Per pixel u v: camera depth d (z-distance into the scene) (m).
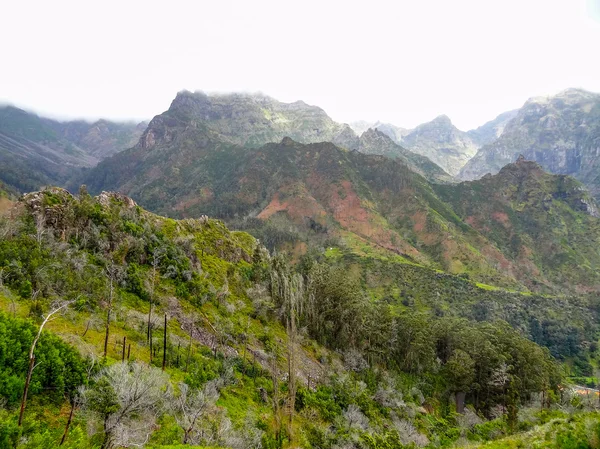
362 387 68.62
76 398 26.48
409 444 51.16
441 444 57.25
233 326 71.00
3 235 55.28
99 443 23.95
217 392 44.06
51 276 50.56
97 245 67.25
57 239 62.88
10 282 46.59
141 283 65.75
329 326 90.62
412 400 74.12
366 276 193.25
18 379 25.39
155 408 30.08
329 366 74.31
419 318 97.19
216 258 101.56
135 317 54.94
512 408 67.31
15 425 19.77
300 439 41.56
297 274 105.12
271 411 47.22
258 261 116.75
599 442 23.02
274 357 65.88
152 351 47.84
